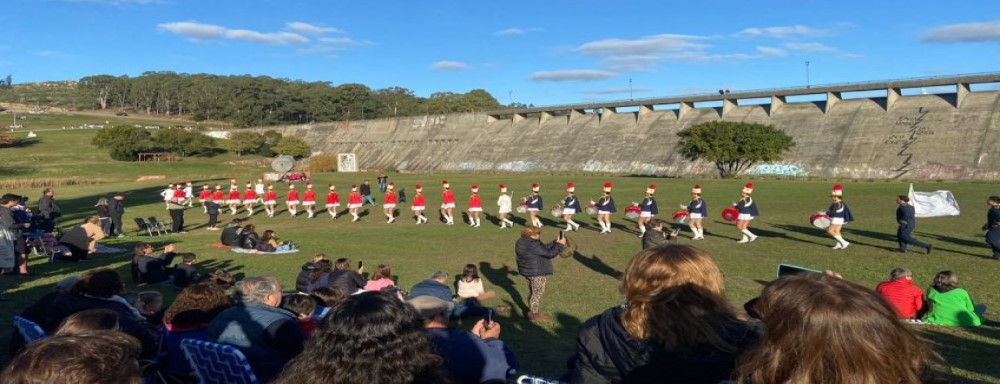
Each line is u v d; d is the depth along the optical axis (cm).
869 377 261
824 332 267
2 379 289
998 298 1366
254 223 3478
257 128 17212
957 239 2314
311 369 346
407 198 4919
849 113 9356
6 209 1658
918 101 8981
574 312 1280
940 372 292
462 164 12269
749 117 10238
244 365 565
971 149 7775
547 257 1206
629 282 407
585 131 11569
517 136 12356
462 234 2748
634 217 2752
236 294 733
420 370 352
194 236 2802
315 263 1373
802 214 3266
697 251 407
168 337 717
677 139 10231
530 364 932
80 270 1788
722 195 4566
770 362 283
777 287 302
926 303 1138
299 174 8069
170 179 8694
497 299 1410
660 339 374
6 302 1334
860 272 1736
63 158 12244
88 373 280
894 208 3491
